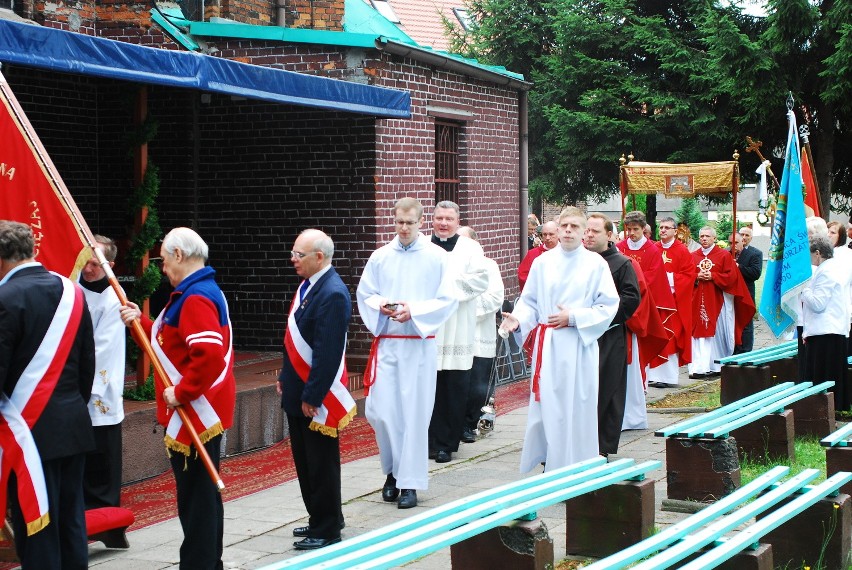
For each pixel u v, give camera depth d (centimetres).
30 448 505
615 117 2478
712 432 716
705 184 1484
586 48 2548
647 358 1028
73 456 528
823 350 1049
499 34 2836
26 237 522
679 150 2431
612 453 824
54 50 711
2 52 672
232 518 727
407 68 1250
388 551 455
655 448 945
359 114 1195
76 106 1178
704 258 1455
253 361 1157
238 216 1256
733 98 2281
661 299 1289
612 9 2492
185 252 562
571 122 2472
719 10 2361
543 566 534
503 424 1093
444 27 3216
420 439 754
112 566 616
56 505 516
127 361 1059
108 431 697
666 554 486
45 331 514
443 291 771
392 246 790
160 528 708
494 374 1055
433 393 764
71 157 1174
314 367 633
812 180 1209
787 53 2169
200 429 558
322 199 1220
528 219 1719
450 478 842
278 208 1240
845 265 1049
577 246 789
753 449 843
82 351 538
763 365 1088
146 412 870
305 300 649
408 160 1255
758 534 526
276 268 1248
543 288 796
